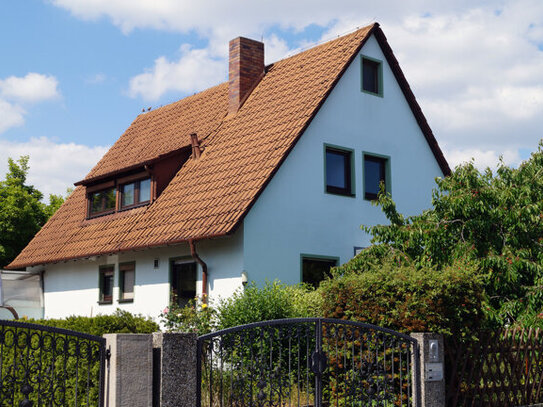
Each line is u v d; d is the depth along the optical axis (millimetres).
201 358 8281
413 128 21172
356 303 10320
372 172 19969
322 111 18672
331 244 18156
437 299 9773
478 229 13648
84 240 21328
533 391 11055
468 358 10203
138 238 18438
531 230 13711
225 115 21531
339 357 10203
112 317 11234
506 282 12977
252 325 8672
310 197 17906
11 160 32500
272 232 16844
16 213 30328
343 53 19438
